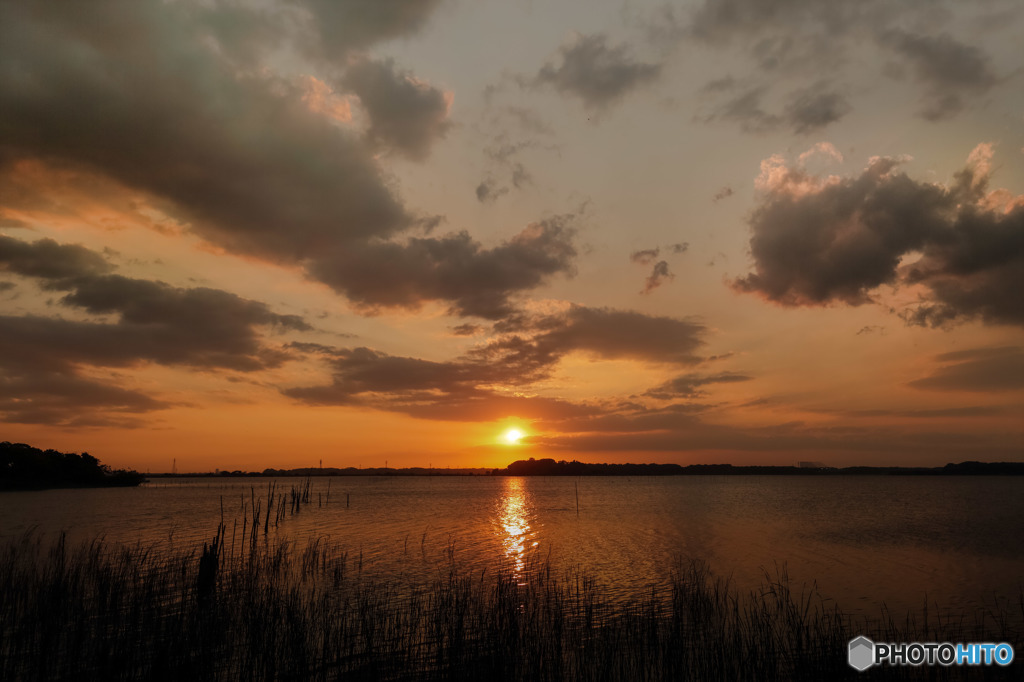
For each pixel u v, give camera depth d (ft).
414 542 142.92
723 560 116.57
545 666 51.83
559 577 95.86
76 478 476.13
